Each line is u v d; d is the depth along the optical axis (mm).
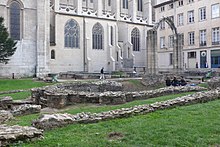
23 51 60031
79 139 8453
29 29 60938
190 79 38125
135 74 54438
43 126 9875
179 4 64438
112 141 8086
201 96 15523
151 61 36625
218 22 54312
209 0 56156
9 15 58938
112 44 78562
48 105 18156
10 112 14914
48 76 58094
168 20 38562
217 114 11477
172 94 21391
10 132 8094
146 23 86500
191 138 8102
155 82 35719
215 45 54938
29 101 20250
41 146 7770
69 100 18422
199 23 58906
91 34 74188
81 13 73438
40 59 60844
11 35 59062
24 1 60188
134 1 85688
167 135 8492
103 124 10438
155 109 13023
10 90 32312
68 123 10438
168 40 67438
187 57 62438
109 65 76562
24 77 58531
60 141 8234
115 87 28047
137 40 84562
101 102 17953
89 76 53781
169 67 66875
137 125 9961
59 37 68688
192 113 11883
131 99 18953
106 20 77688
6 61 53000
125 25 81375
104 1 84188
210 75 39500
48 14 63281
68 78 54250
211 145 7609
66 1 77438
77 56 71688
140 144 7734
